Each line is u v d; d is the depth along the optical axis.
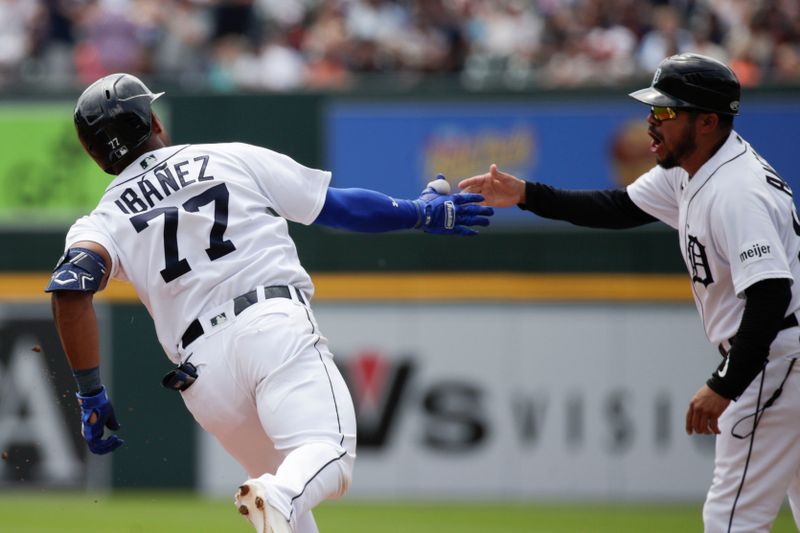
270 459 15.33
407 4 44.97
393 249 35.84
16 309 36.12
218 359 14.52
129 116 15.01
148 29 43.25
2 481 35.94
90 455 35.94
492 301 35.69
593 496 35.34
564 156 35.31
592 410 35.44
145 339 35.78
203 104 35.84
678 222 17.89
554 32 43.00
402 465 35.69
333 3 44.72
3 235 36.22
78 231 14.68
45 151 36.25
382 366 35.81
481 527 30.47
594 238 35.50
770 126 34.31
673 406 35.25
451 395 35.72
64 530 29.78
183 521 31.06
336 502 35.09
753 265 15.02
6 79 42.34
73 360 14.48
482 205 16.94
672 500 35.09
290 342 14.42
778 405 15.48
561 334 35.59
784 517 32.41
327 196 15.63
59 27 44.25
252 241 14.82
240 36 44.38
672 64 15.91
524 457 35.50
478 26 44.88
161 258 14.62
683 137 15.85
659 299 35.31
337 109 35.78
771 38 41.12
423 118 35.62
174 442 35.97
